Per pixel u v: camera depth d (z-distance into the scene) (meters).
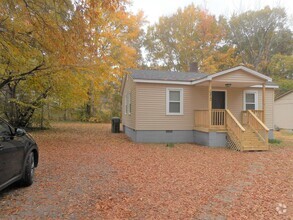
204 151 11.14
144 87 14.00
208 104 13.90
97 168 7.38
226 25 36.62
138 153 10.22
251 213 4.26
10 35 6.96
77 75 10.97
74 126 23.56
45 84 12.65
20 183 5.40
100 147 11.58
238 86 14.83
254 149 11.42
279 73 33.91
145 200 4.79
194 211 4.32
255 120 13.03
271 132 15.63
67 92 13.51
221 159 9.27
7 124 5.01
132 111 15.03
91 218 3.93
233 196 5.15
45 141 13.07
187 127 14.62
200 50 32.56
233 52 34.44
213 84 14.06
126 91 18.08
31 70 9.90
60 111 21.48
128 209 4.33
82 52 7.71
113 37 15.79
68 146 11.61
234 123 12.12
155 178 6.41
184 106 14.59
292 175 6.96
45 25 6.37
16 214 4.03
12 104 16.67
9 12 6.23
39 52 8.45
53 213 4.09
